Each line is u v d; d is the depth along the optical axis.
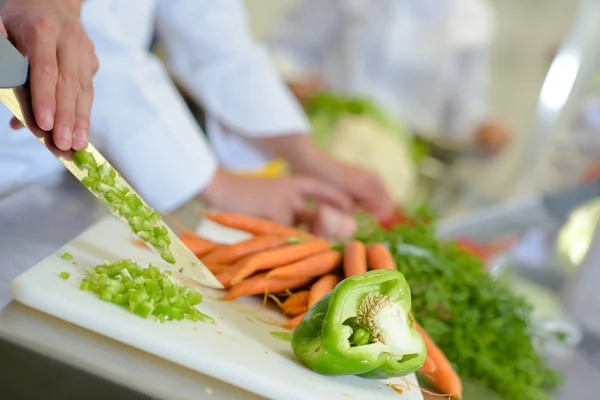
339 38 2.69
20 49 0.85
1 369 0.69
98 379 0.68
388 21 2.61
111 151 1.35
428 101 2.74
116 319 0.74
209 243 1.00
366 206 1.70
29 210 1.05
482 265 1.23
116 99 1.32
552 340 1.47
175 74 1.67
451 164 2.61
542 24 2.99
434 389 0.91
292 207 1.48
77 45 0.88
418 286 1.05
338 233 1.46
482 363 1.04
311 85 2.52
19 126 0.94
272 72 1.66
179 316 0.80
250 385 0.74
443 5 2.62
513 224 1.86
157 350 0.74
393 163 2.23
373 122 2.34
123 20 1.33
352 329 0.78
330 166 1.69
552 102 2.38
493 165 2.75
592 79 2.37
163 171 1.36
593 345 1.57
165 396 0.68
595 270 1.70
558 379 1.19
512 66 3.05
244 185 1.45
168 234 0.92
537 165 2.46
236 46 1.60
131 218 0.88
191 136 1.40
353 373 0.78
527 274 1.96
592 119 2.41
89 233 0.94
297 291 0.97
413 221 1.22
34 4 0.88
